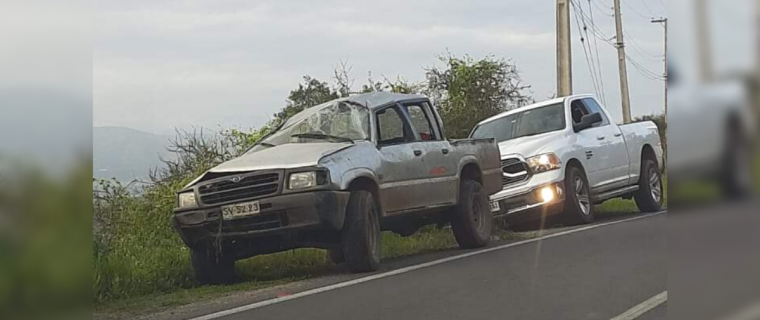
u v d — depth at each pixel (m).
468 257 9.71
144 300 7.57
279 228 8.14
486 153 11.43
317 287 7.88
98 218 10.85
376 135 9.48
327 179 8.23
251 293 7.76
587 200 13.70
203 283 8.83
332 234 8.66
